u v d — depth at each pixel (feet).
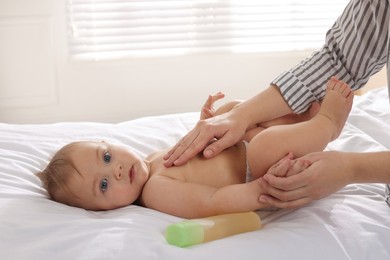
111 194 4.48
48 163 5.05
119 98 9.16
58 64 8.78
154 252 3.69
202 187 4.29
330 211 4.21
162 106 9.37
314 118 4.39
